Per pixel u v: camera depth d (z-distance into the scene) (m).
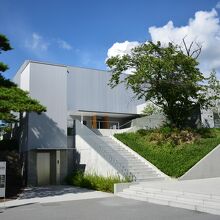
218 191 12.48
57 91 22.98
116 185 15.48
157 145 22.58
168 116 26.59
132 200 13.67
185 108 26.39
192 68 24.64
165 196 12.92
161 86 25.11
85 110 31.73
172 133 23.52
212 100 28.52
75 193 16.41
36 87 22.22
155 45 24.97
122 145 23.09
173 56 24.44
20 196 15.95
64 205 12.80
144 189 14.48
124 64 25.84
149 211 11.09
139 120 28.52
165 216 10.16
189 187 14.14
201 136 23.70
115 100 33.69
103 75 33.47
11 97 15.04
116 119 35.19
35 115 21.86
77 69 32.06
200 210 10.93
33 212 11.42
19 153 23.27
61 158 22.28
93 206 12.39
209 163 20.03
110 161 18.48
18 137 24.19
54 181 21.94
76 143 22.89
